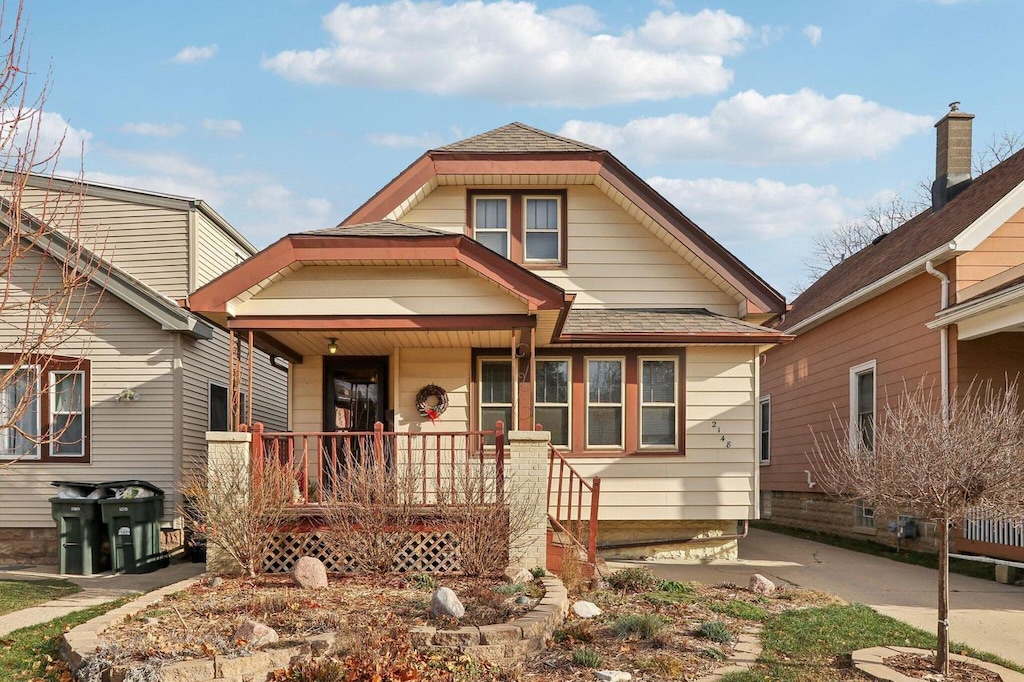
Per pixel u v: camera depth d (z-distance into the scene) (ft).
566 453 41.88
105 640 21.54
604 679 19.63
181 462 42.24
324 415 42.96
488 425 42.11
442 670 19.85
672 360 42.52
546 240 44.32
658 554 42.14
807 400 62.13
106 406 42.29
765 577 35.55
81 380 42.55
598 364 42.55
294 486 33.01
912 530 45.09
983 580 35.70
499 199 44.32
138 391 42.39
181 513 35.73
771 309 41.98
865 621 25.89
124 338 42.60
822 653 22.30
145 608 25.59
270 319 33.37
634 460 41.86
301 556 32.83
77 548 36.99
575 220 44.19
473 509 31.22
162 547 40.93
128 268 46.37
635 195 42.42
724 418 41.98
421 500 34.65
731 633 24.32
